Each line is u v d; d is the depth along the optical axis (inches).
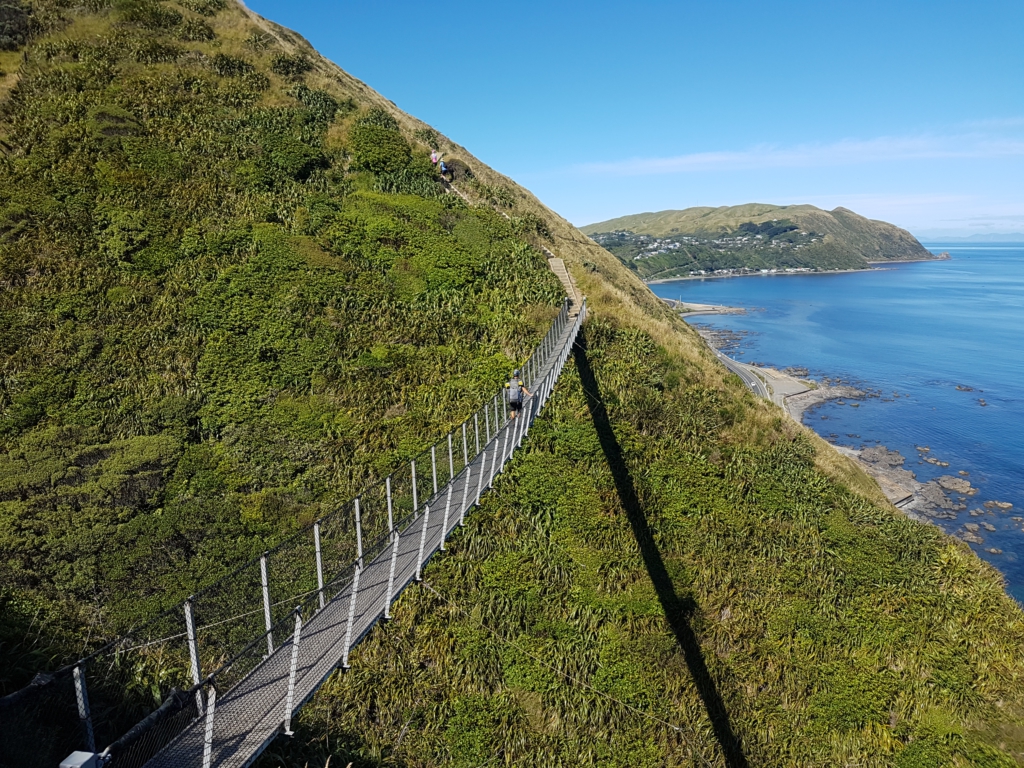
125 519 701.9
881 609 922.1
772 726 776.3
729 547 933.8
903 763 772.6
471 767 648.4
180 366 905.5
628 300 1530.5
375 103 1870.1
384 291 1140.5
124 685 470.6
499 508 875.4
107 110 1256.8
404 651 704.4
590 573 848.3
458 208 1470.2
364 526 759.1
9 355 840.9
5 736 297.6
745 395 1284.4
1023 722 834.2
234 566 671.8
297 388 930.7
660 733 723.4
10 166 1087.6
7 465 719.7
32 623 531.8
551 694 721.6
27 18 1466.5
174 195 1157.7
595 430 1023.6
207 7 1754.4
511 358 1088.8
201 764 315.6
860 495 1106.7
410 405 966.4
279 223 1197.7
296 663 387.5
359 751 587.8
